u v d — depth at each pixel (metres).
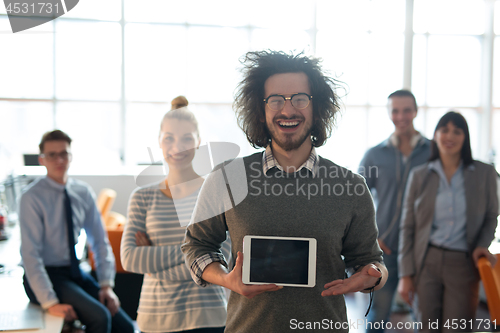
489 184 2.09
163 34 6.08
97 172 5.73
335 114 1.22
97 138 6.02
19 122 5.86
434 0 6.38
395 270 2.45
